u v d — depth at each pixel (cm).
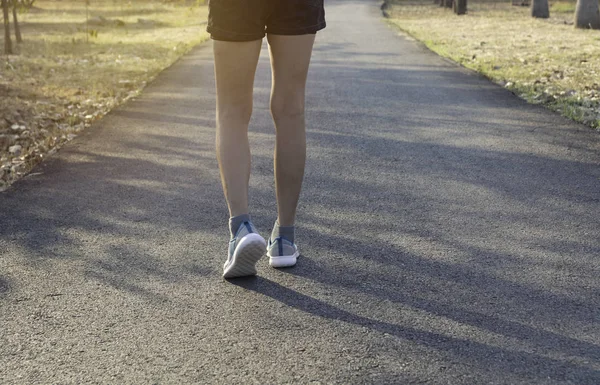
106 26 1983
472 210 358
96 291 264
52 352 220
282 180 276
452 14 2458
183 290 263
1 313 247
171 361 212
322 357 214
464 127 559
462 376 202
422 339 225
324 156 472
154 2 2895
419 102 675
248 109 266
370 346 220
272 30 261
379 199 378
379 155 474
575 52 1061
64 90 772
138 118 618
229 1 251
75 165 460
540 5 2112
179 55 1161
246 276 275
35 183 419
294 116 269
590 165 443
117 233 329
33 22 2050
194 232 329
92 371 207
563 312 244
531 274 277
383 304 250
